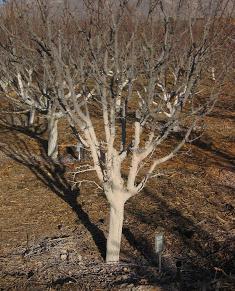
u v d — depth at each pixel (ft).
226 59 17.87
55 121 35.32
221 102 58.54
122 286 18.63
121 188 19.63
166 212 26.71
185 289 18.54
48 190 29.32
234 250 22.35
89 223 24.88
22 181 30.76
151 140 19.01
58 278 19.45
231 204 28.35
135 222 25.13
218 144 42.06
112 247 20.57
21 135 42.32
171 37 16.56
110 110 18.86
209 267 20.83
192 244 22.94
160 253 20.08
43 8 16.71
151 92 17.34
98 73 17.07
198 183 31.76
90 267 20.43
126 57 17.25
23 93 31.30
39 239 22.95
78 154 35.63
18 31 23.06
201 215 26.50
